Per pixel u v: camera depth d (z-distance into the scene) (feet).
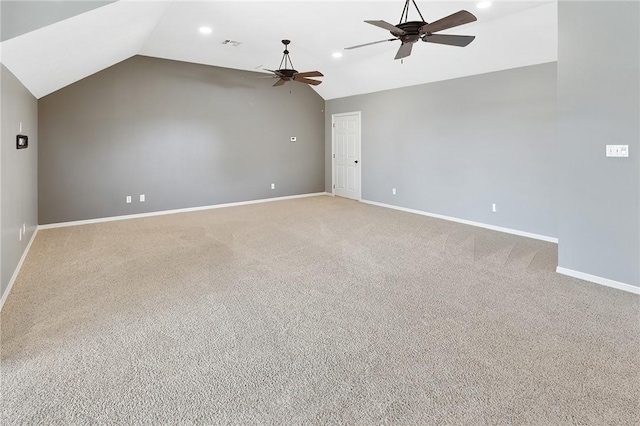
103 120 19.56
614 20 9.82
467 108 18.60
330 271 11.91
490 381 6.35
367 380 6.41
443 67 18.57
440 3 12.62
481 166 18.20
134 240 15.85
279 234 16.81
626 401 5.82
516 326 8.27
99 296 9.97
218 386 6.27
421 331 8.07
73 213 19.06
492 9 13.11
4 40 8.81
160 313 8.98
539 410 5.65
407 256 13.51
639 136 9.62
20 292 10.22
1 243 9.55
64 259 13.21
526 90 16.11
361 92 24.89
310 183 28.40
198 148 22.81
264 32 16.17
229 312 9.03
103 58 16.56
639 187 9.76
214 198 23.73
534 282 10.89
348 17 14.28
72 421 5.46
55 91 18.12
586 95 10.58
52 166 18.30
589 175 10.73
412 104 21.53
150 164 21.20
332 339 7.77
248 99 24.62
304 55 20.12
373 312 9.00
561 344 7.52
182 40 17.54
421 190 21.48
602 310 9.02
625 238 10.11
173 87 21.59
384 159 23.77
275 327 8.29
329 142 28.40
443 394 6.03
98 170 19.61
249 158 25.04
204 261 12.96
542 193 15.93
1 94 9.90
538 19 13.48
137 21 13.06
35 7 9.05
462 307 9.25
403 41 10.66
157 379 6.46
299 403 5.84
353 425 5.37
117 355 7.19
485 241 15.62
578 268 11.21
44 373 6.60
